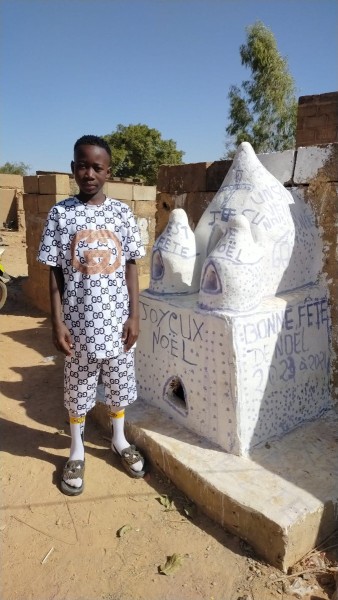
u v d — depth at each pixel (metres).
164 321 3.07
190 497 2.67
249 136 21.19
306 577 2.20
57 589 2.14
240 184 3.06
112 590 2.13
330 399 3.31
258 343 2.71
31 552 2.33
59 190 6.36
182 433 2.97
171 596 2.10
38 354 5.02
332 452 2.78
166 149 33.16
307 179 3.21
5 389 4.07
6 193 18.47
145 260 9.00
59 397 3.92
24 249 13.91
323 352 3.21
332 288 3.18
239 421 2.69
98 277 2.40
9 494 2.71
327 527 2.41
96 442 3.22
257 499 2.37
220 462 2.67
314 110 5.25
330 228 3.13
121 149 31.84
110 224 2.45
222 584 2.17
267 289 2.96
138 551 2.35
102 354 2.48
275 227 2.91
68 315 2.47
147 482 2.83
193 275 3.12
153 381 3.29
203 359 2.80
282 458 2.72
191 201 4.15
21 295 7.66
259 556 2.32
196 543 2.40
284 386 2.94
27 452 3.08
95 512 2.60
